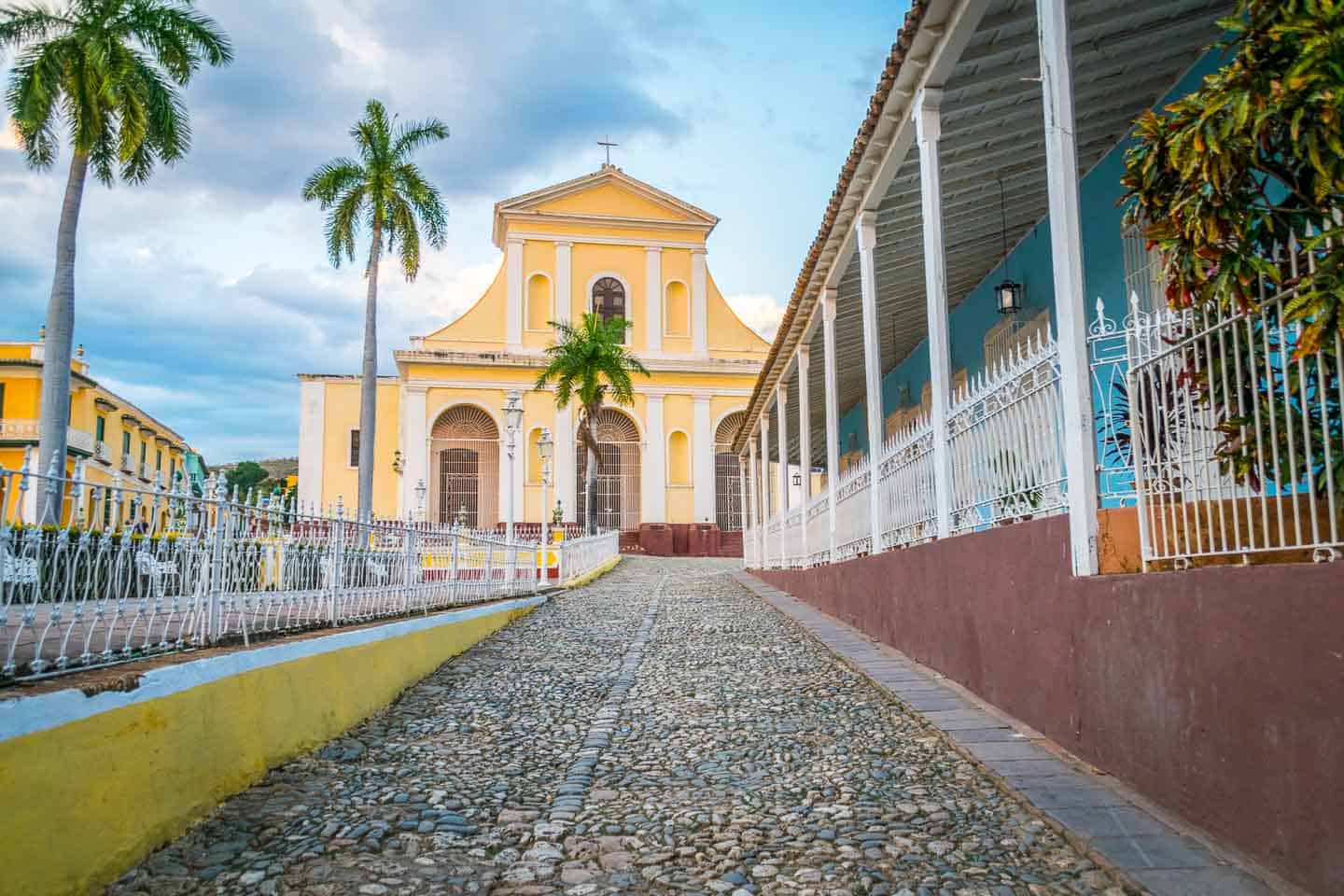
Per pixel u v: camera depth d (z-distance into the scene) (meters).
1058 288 5.48
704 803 4.99
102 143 19.53
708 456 42.03
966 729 6.04
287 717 5.74
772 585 18.95
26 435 34.84
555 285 41.78
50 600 3.94
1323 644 3.35
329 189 26.45
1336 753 3.29
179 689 4.50
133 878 3.87
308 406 42.06
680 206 43.16
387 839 4.42
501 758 5.94
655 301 42.56
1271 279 3.85
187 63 19.36
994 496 6.71
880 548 10.02
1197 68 7.82
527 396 40.44
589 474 35.03
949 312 14.36
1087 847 4.03
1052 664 5.66
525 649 10.60
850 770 5.48
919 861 4.09
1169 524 4.73
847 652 9.23
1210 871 3.71
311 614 6.98
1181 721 4.27
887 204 10.01
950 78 7.74
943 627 7.78
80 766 3.70
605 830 4.58
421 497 31.92
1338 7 3.40
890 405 18.17
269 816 4.68
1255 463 4.03
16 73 18.28
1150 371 4.82
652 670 9.05
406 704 7.60
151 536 4.80
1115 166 8.94
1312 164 3.58
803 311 13.59
